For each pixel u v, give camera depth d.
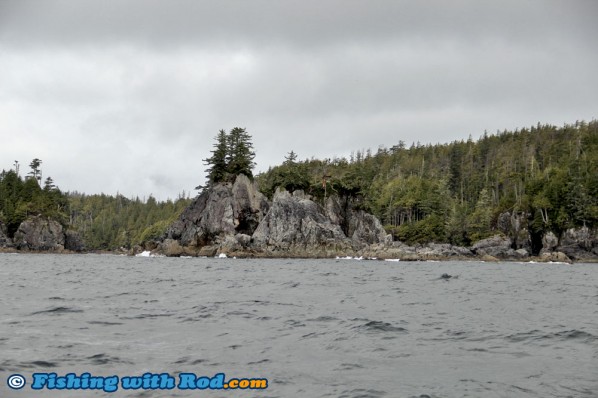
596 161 156.25
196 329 19.83
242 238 117.50
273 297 32.34
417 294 35.75
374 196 182.62
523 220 137.12
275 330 19.91
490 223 145.88
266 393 11.91
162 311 24.61
